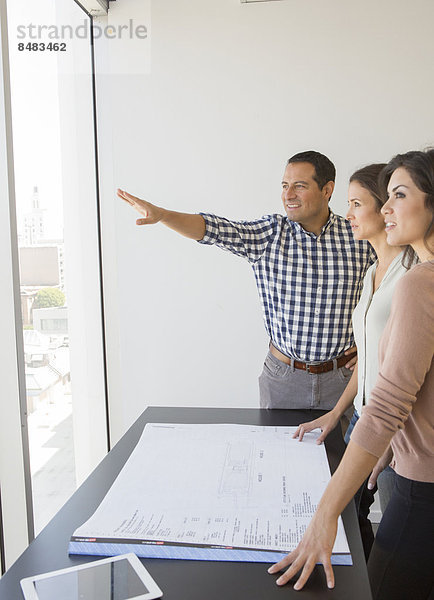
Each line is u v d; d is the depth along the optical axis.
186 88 3.10
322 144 3.06
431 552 1.27
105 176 3.20
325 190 2.34
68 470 3.10
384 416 1.11
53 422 2.86
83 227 3.21
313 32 3.00
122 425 3.35
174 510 1.15
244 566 1.00
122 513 1.14
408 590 1.30
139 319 3.27
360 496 1.95
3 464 2.12
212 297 3.22
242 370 3.25
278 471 1.33
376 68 2.98
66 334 3.06
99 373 3.31
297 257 2.37
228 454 1.43
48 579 0.95
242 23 3.03
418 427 1.25
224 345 3.24
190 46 3.07
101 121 3.16
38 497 2.65
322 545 1.00
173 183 3.17
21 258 2.44
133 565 0.98
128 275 3.25
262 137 3.09
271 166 3.11
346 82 3.01
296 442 1.51
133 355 3.30
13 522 2.13
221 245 2.35
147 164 3.17
